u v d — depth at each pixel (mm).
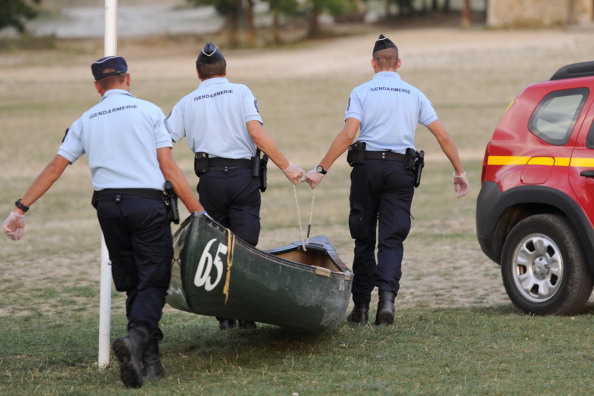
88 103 139375
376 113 25391
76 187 79062
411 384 19422
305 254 25984
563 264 26500
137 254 19906
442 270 37656
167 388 19469
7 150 100438
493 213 28609
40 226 60281
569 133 27359
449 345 22953
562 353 21875
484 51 175875
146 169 19859
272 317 21547
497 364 21047
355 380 19875
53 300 33719
